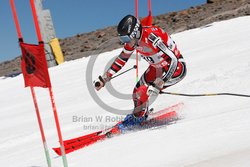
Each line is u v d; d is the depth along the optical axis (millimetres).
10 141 12297
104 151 7211
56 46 41844
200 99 11164
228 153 5012
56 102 19375
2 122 17125
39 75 5859
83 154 7508
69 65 35750
